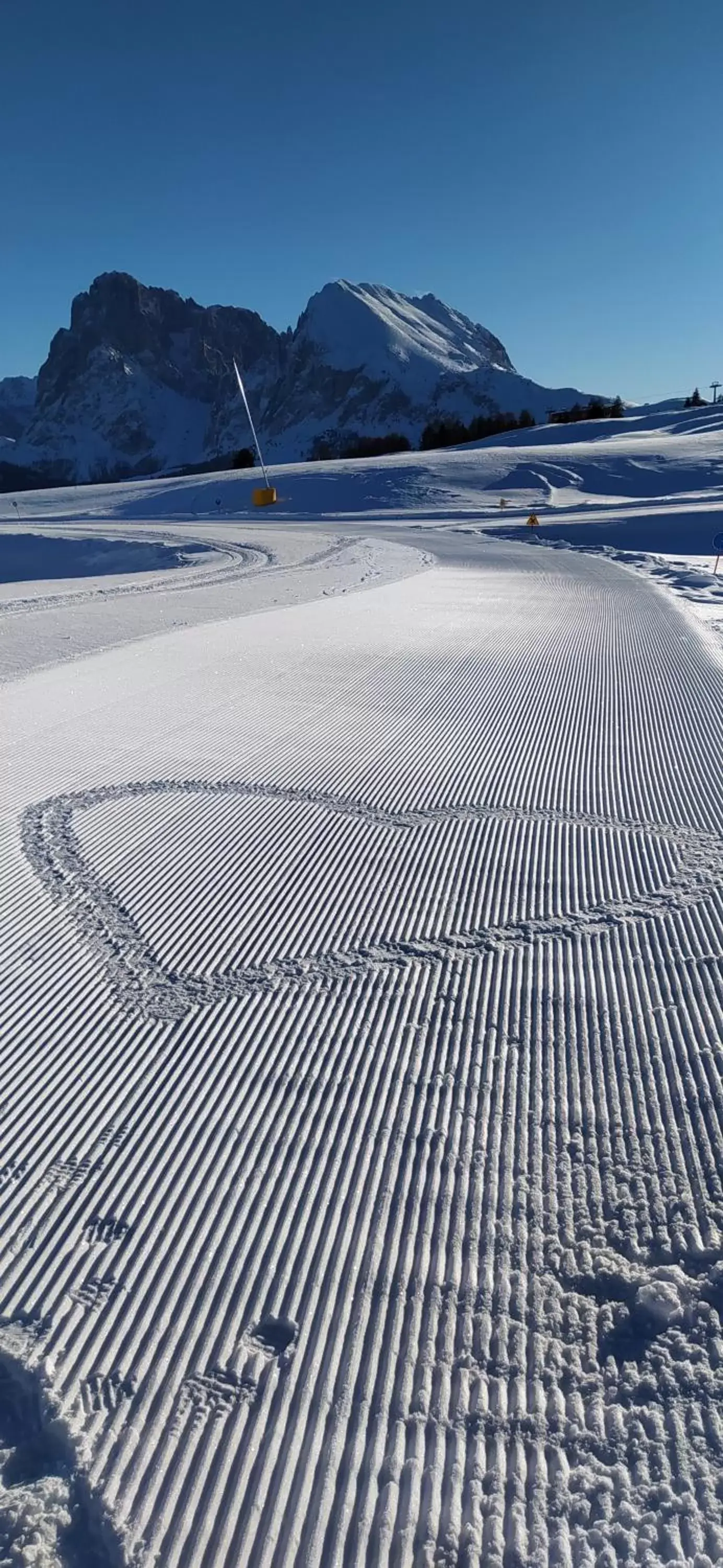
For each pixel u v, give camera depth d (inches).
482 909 266.5
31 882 278.2
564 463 2824.8
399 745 410.9
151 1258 150.2
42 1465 121.0
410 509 2466.8
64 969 234.4
